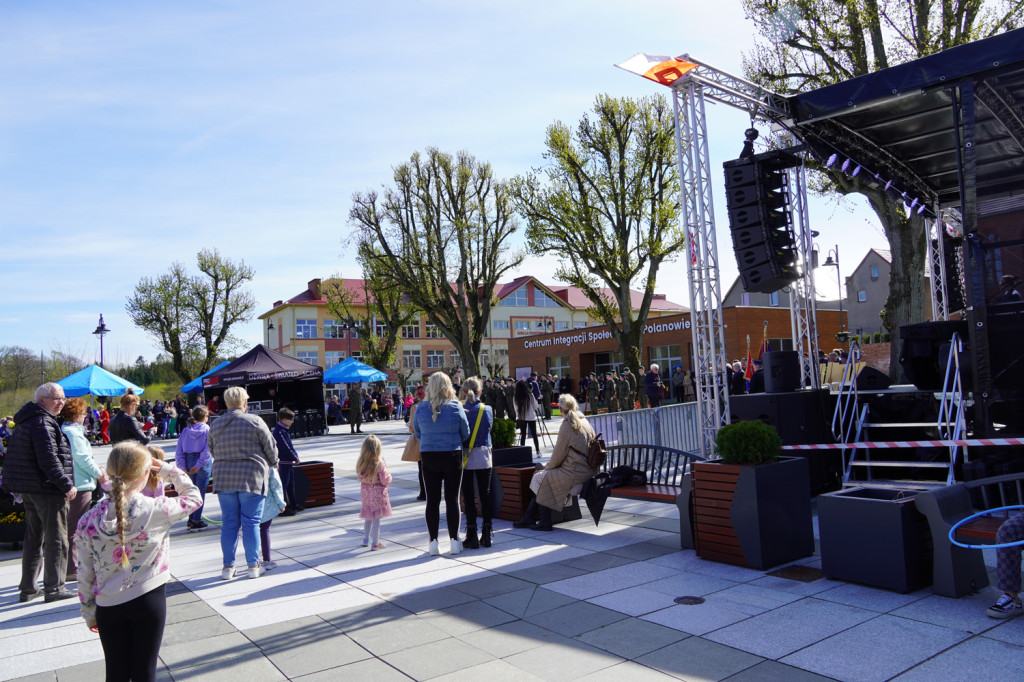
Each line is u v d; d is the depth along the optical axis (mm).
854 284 59500
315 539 7945
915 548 4988
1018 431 6535
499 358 69188
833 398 9273
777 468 5871
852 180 15031
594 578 5730
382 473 7301
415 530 8180
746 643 4184
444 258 31062
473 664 4066
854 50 14773
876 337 36406
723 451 6000
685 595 5172
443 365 70625
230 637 4727
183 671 4160
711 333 8797
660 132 23672
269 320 72188
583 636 4438
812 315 10078
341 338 68688
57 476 5793
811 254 10109
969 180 6762
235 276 50094
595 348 40812
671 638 4328
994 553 5957
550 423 26453
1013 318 6551
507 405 20203
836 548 5289
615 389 23328
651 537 7152
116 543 3074
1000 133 6758
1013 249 6570
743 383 15859
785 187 8852
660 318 36594
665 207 23719
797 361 8898
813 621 4488
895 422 8680
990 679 3520
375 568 6422
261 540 6660
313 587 5883
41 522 6020
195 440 9195
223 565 6352
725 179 8742
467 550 6965
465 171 30859
